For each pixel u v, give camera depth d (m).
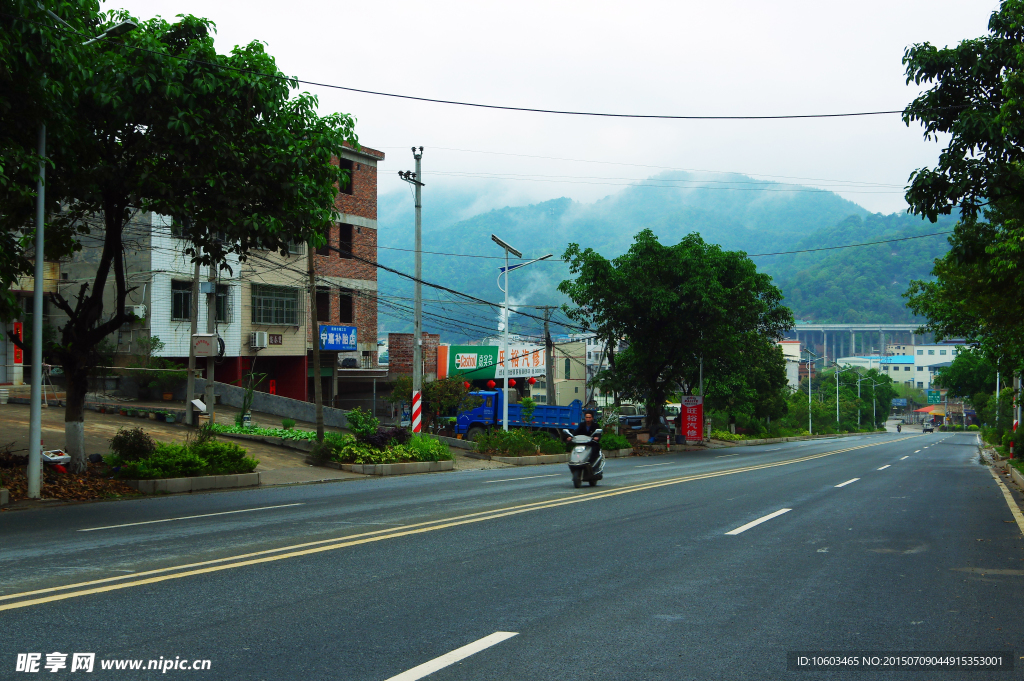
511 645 4.99
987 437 60.47
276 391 37.34
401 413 34.91
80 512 12.11
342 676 4.34
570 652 4.86
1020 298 14.38
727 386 57.88
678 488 16.39
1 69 10.97
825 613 5.91
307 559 7.74
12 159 11.88
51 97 12.22
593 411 17.09
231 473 17.42
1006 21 11.83
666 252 38.50
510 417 34.34
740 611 5.94
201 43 13.86
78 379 15.78
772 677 4.47
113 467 16.30
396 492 15.71
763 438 64.69
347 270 40.41
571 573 7.26
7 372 27.78
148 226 30.62
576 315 39.66
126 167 14.56
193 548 8.38
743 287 38.38
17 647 4.76
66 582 6.57
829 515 12.01
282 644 4.91
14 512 12.15
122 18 14.84
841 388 118.88
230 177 13.82
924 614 5.92
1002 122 11.02
